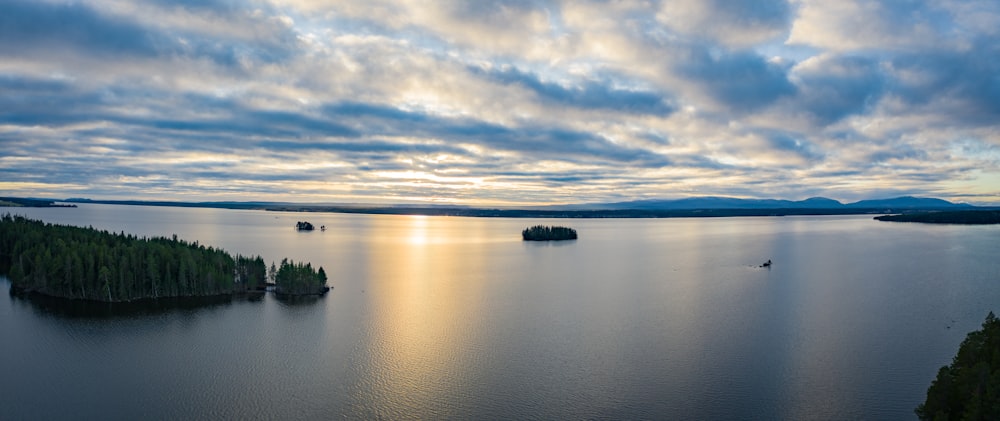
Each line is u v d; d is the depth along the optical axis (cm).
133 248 17638
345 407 9362
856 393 9762
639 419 8925
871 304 16512
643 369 10906
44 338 12800
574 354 11794
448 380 10438
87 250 17250
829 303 16712
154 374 10675
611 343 12544
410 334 13300
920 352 11756
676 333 13338
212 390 9950
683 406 9325
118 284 16500
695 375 10606
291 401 9556
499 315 15288
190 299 16862
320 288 18762
